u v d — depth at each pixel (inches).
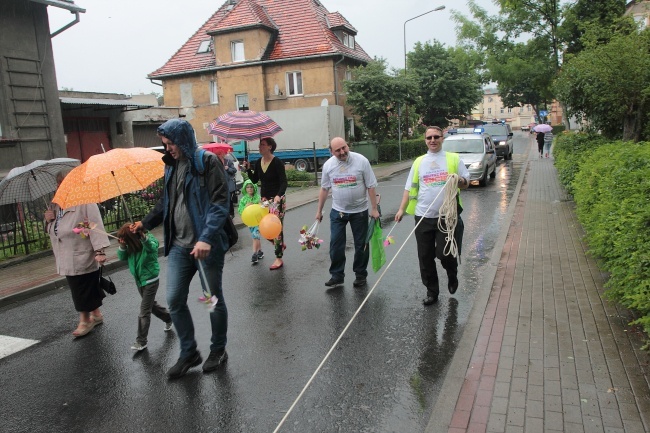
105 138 868.6
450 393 151.3
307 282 283.9
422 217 226.1
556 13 818.8
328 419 148.6
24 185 278.8
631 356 165.0
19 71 550.3
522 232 362.0
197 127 1358.3
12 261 360.8
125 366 191.8
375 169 1025.5
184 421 152.0
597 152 371.6
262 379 174.2
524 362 166.4
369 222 264.5
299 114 1040.2
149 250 201.5
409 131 1509.6
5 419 158.9
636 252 172.1
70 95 823.1
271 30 1291.8
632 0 808.9
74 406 164.4
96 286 223.9
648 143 297.3
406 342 197.5
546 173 753.6
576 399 142.7
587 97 502.3
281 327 219.5
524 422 134.2
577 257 289.1
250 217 217.9
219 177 167.8
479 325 199.6
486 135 749.3
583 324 193.5
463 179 229.9
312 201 631.8
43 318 255.3
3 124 537.0
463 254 327.3
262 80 1263.5
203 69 1306.6
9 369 195.2
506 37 918.4
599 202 274.4
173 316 177.6
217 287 177.6
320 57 1221.1
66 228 216.1
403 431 141.3
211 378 176.9
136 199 478.6
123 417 156.1
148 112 981.2
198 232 169.2
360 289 265.4
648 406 136.9
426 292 255.4
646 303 158.4
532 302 220.5
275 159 314.5
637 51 450.3
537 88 921.5
